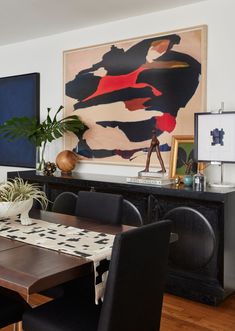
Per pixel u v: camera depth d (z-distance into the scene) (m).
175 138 3.49
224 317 2.74
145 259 1.66
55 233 2.15
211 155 3.16
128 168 3.94
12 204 2.19
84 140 4.27
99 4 3.50
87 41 4.21
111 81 4.02
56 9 3.64
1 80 5.10
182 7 3.51
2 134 5.14
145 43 3.74
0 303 1.94
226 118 3.08
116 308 1.57
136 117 3.84
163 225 1.74
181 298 3.07
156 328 1.85
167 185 3.23
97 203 2.62
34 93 4.71
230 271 2.96
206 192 2.89
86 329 1.67
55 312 1.81
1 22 4.04
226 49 3.28
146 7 3.56
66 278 1.59
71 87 4.35
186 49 3.48
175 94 3.57
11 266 1.62
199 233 2.96
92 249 1.86
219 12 3.30
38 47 4.67
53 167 4.12
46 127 4.17
